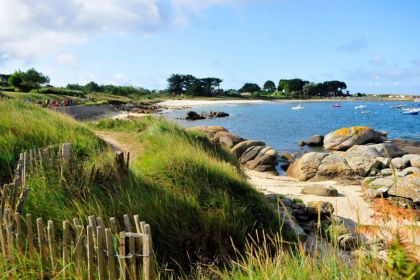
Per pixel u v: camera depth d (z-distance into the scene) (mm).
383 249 4086
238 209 8352
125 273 4723
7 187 6203
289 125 54719
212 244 7301
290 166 22250
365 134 31578
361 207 13484
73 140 11203
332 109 102062
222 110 91188
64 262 4992
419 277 3145
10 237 5262
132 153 13492
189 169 9391
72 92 83875
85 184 7586
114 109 70562
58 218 6590
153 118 20172
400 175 18719
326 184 18641
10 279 4977
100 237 4746
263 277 4406
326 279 3900
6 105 14625
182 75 158500
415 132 44156
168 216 7453
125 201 7457
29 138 10617
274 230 8336
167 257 6816
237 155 25562
